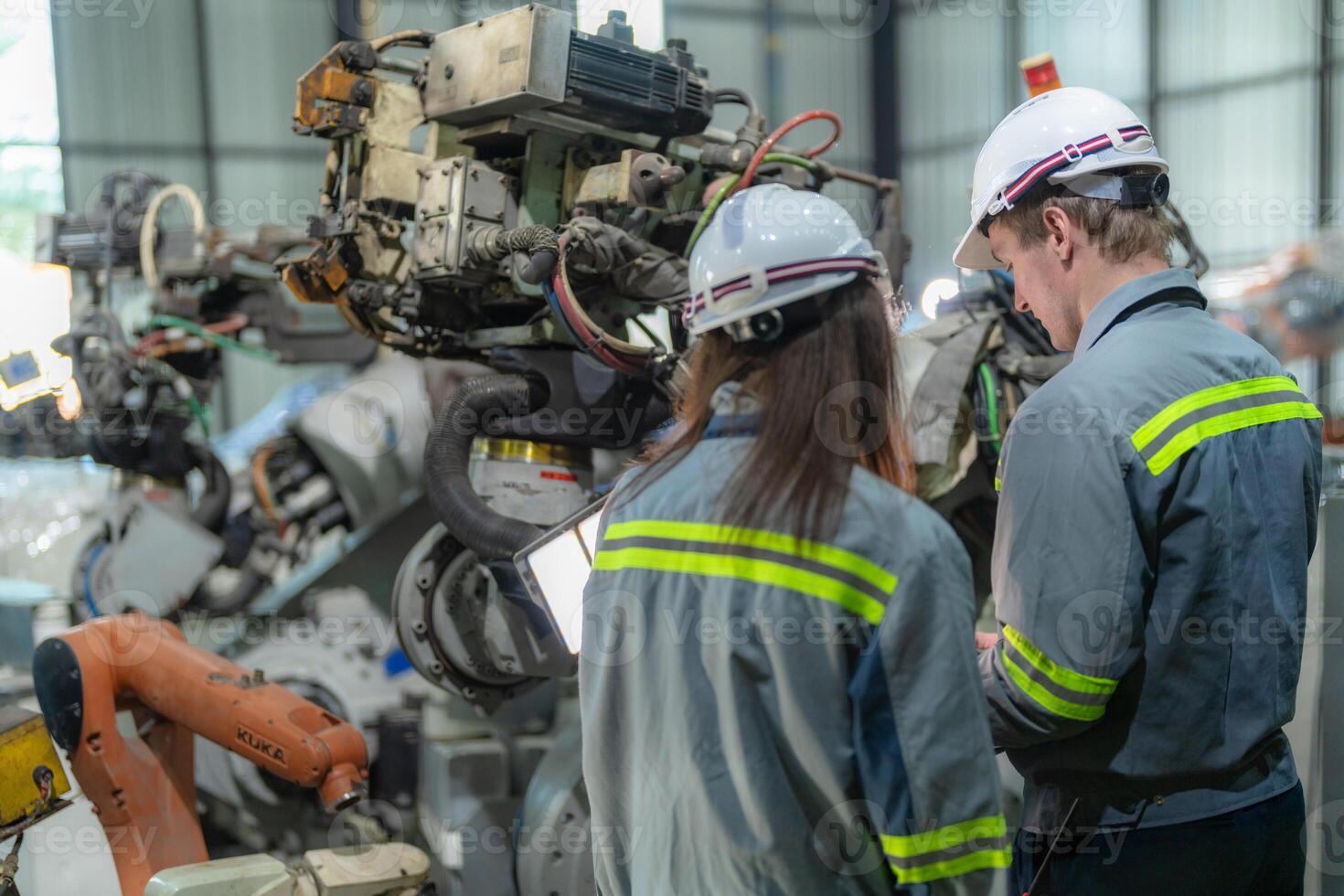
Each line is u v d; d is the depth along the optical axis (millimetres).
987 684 1234
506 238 1569
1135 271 1300
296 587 2498
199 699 1879
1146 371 1203
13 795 1643
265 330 2715
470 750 2160
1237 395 1237
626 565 999
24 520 2982
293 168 5547
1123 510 1149
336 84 1691
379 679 2455
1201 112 5188
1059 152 1296
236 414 5387
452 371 2402
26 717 1692
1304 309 2865
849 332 978
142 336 2537
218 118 5371
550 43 1576
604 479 2338
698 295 1018
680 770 966
